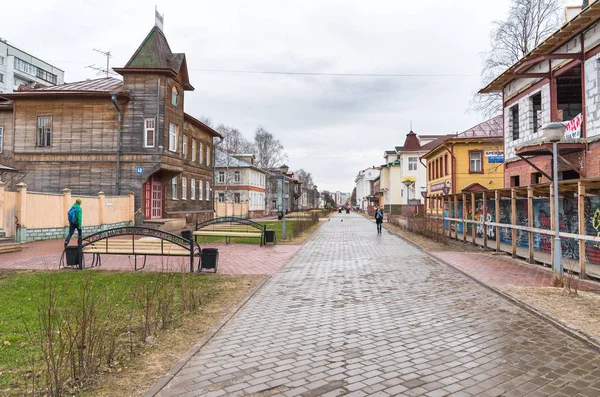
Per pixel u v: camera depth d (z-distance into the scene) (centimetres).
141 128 2405
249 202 5641
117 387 398
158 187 2753
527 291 791
